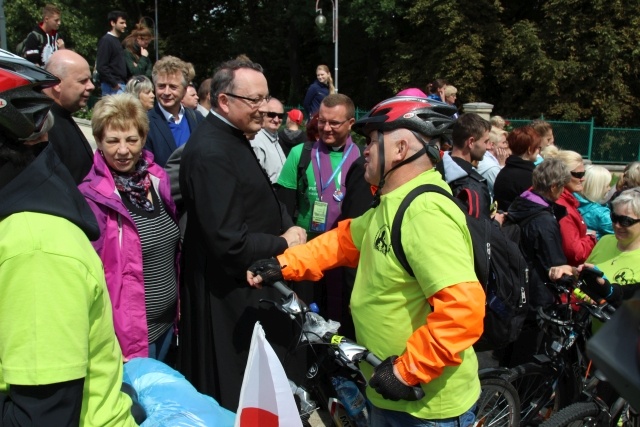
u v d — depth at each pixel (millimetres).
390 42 27766
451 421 2064
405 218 1949
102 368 1479
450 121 2090
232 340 2791
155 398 1946
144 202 2812
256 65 2836
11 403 1314
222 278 2775
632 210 3229
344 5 27500
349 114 4012
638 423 2885
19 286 1276
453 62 23844
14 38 28312
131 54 8492
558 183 3754
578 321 3246
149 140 4375
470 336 1840
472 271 1892
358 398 2619
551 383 3273
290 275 2479
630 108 22203
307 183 4105
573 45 22359
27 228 1315
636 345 1055
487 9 24250
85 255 1372
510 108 24344
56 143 3139
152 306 2818
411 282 1985
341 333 3846
